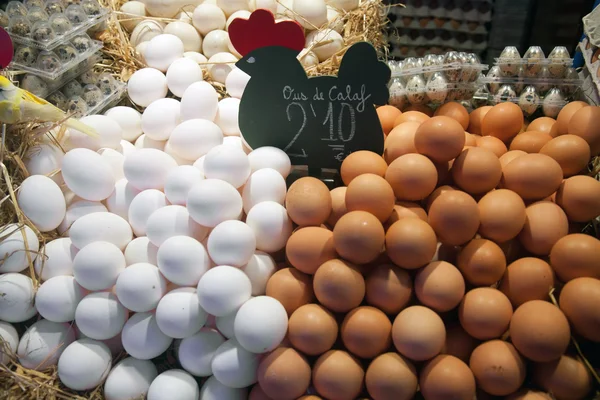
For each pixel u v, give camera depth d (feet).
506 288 2.91
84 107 3.91
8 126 3.48
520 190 3.09
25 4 3.95
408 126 3.44
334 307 2.86
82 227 3.14
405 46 6.64
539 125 3.84
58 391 3.08
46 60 3.72
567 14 5.29
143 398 3.06
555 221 2.97
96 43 4.15
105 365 3.12
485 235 2.98
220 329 3.09
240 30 3.31
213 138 3.51
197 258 3.00
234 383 2.93
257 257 3.18
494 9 6.14
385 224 3.08
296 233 3.06
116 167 3.61
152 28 4.69
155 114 3.69
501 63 4.25
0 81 3.27
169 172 3.40
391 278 2.87
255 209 3.19
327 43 4.62
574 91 4.21
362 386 2.84
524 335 2.63
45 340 3.15
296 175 3.82
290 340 2.90
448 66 4.02
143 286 2.97
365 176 3.00
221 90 4.34
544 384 2.74
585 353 2.85
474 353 2.78
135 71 4.46
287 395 2.79
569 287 2.74
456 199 2.87
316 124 3.48
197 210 3.04
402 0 6.37
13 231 3.18
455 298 2.79
